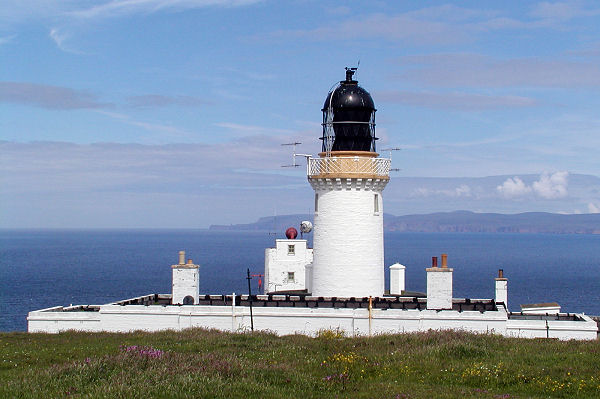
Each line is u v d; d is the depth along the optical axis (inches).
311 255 2022.6
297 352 1105.4
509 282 5807.1
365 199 1644.9
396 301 1555.1
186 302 1518.2
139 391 776.9
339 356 1021.8
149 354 968.9
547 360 1022.4
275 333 1393.9
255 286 4857.3
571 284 5605.3
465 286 5270.7
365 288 1637.6
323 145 1695.4
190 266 1519.4
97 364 904.3
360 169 1626.5
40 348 1198.3
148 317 1462.8
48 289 4714.6
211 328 1433.3
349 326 1413.6
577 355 1053.2
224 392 797.2
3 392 799.7
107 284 5137.8
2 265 7431.1
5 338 1339.8
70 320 1475.1
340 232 1638.8
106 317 1465.3
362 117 1659.7
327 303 1557.6
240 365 922.1
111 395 764.0
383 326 1403.8
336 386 866.8
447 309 1446.9
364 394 823.1
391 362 1011.9
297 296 1633.9
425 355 1050.7
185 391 791.1
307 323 1422.2
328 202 1652.3
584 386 863.7
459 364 991.6
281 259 2012.8
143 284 5157.5
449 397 805.9
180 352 1107.3
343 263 1635.1
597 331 1343.5
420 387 864.3
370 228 1647.4
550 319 1450.5
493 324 1376.7
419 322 1395.2
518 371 938.1
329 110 1672.0
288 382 872.9
